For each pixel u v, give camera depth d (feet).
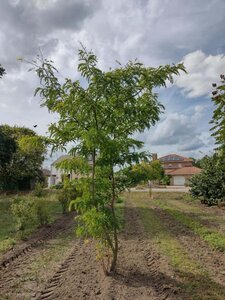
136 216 50.78
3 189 125.90
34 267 23.65
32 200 43.75
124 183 21.31
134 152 20.61
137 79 19.65
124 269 22.20
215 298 17.15
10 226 41.68
